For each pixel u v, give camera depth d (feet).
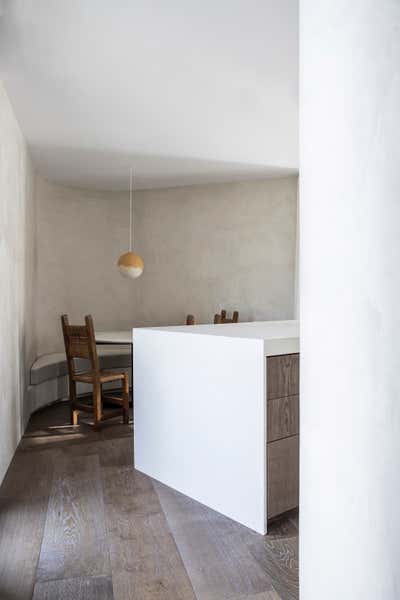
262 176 19.26
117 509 8.00
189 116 12.66
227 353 7.66
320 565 3.49
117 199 21.36
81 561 6.35
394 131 2.52
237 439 7.50
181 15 7.96
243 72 10.18
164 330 9.29
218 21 8.16
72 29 8.34
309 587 3.73
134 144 14.93
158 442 9.34
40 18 8.00
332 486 3.27
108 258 21.09
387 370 2.58
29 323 15.49
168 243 21.26
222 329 9.38
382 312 2.63
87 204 20.65
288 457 7.44
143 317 21.50
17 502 8.33
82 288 20.38
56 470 10.01
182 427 8.67
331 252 3.24
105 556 6.47
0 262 9.87
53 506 8.14
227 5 7.68
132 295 21.50
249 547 6.71
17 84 10.50
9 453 10.52
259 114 12.57
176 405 8.81
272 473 7.22
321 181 3.38
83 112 12.25
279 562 6.32
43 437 12.66
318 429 3.48
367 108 2.78
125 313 21.42
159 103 11.75
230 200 20.34
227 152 15.93
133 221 21.52
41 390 15.69
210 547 6.71
